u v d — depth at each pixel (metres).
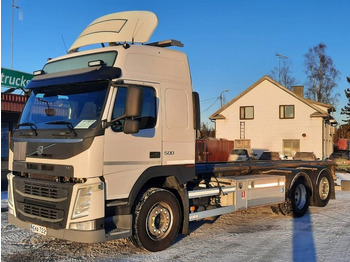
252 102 40.06
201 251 6.32
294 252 6.28
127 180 5.66
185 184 6.65
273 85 39.12
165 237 6.28
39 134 5.77
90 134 5.26
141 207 5.93
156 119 6.12
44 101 6.07
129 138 5.70
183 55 6.69
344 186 14.66
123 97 5.66
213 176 8.02
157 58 6.25
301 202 9.41
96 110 5.45
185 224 6.57
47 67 6.62
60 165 5.41
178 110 6.46
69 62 6.30
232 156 32.22
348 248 6.51
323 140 37.31
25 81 12.83
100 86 5.59
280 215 9.42
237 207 7.63
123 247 6.53
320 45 52.44
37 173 5.72
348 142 55.06
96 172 5.27
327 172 10.60
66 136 5.41
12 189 6.12
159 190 6.21
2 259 5.84
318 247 6.58
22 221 5.90
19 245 6.60
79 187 5.22
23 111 6.34
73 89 5.80
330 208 10.55
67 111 5.72
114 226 5.71
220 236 7.37
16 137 6.18
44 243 6.73
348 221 8.80
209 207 7.27
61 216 5.32
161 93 6.22
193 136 6.69
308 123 37.56
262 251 6.34
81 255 6.08
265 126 39.38
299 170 9.38
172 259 5.87
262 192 8.25
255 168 9.02
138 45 6.03
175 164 6.36
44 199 5.52
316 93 52.12
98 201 5.27
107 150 5.41
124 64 5.75
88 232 5.19
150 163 5.98
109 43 6.39
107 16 6.81
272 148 39.00
